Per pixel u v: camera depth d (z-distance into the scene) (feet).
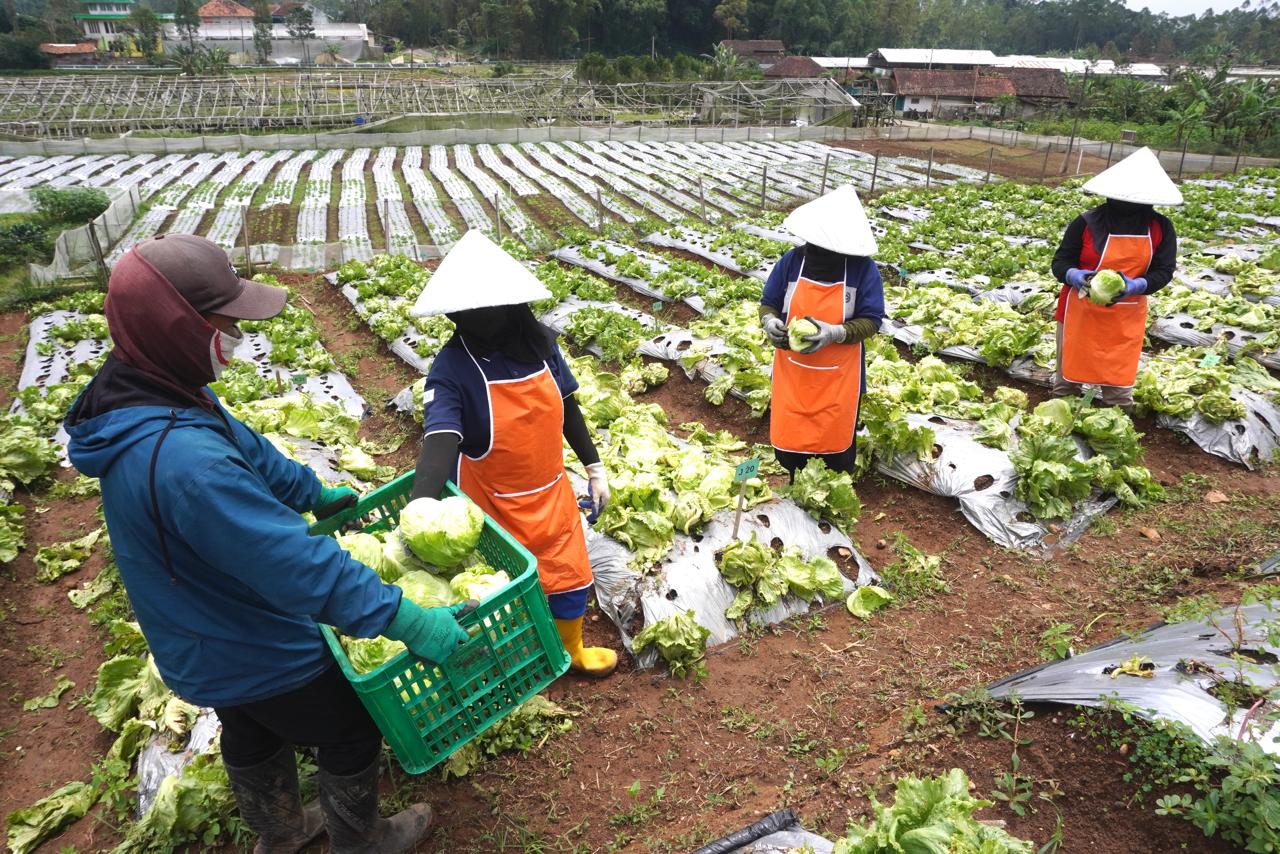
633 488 20.22
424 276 58.95
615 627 19.25
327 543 9.79
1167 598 19.30
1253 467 26.66
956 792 11.18
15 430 30.58
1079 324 27.94
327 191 102.89
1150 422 29.27
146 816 14.12
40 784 16.67
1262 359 35.17
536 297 13.48
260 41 371.15
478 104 168.86
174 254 9.20
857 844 10.98
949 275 53.31
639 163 128.57
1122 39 564.30
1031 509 23.44
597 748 16.11
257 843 13.58
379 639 11.88
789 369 22.80
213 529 8.91
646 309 54.08
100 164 118.93
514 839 14.14
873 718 16.20
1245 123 156.76
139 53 367.04
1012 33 580.30
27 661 20.59
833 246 20.33
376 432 36.14
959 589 20.98
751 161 130.93
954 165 127.03
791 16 417.08
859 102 207.82
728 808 14.42
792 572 19.88
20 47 293.84
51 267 64.64
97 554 25.14
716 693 17.44
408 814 13.80
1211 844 11.13
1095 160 135.13
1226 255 50.93
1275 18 498.69
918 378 30.71
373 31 453.99
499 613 11.98
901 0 469.98
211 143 134.92
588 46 391.04
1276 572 18.83
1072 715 13.62
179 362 9.32
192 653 9.98
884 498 25.75
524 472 14.67
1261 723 11.47
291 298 60.39
